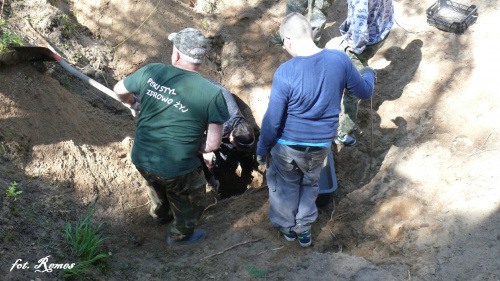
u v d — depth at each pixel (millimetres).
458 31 5684
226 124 5195
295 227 3957
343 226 4234
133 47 5980
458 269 3514
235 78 6094
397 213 4188
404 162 4664
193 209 3875
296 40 3400
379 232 4070
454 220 3887
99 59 5719
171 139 3447
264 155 3768
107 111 5320
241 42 6348
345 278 3633
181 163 3523
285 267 3818
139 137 3568
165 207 4117
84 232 3639
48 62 5039
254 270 3789
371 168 4855
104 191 4363
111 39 5965
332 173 4512
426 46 5691
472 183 4145
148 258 3939
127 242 4070
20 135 4168
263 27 6484
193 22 6504
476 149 4473
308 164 3662
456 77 5270
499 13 5770
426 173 4453
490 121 4664
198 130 3461
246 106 5922
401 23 6062
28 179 4008
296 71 3324
